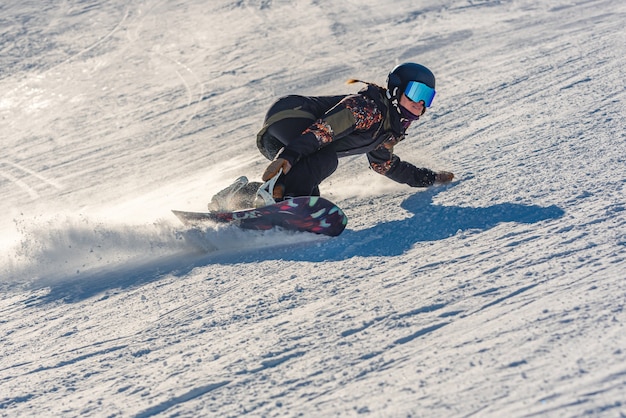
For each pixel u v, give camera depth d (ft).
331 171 26.73
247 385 15.51
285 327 18.03
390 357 15.53
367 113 26.11
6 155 62.44
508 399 13.06
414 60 75.82
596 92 40.73
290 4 111.55
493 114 42.22
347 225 26.43
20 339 20.92
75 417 15.46
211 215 25.73
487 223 23.39
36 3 121.70
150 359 17.74
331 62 81.41
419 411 13.24
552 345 14.62
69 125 70.23
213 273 23.63
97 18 112.47
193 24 105.70
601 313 15.53
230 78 79.46
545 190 25.44
